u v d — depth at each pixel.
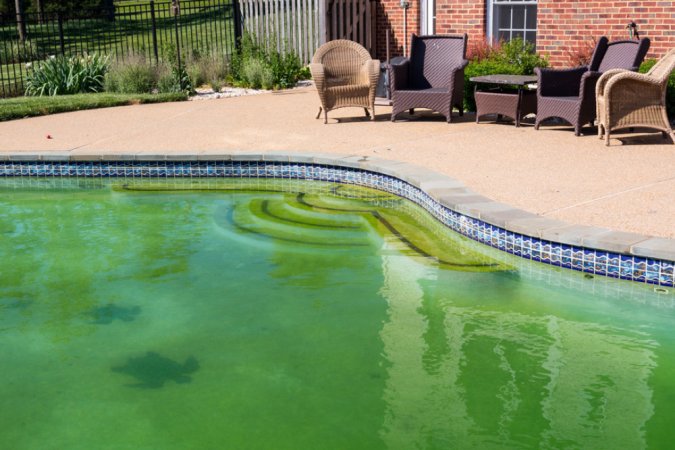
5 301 4.06
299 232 5.20
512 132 7.46
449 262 4.51
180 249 4.90
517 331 3.46
